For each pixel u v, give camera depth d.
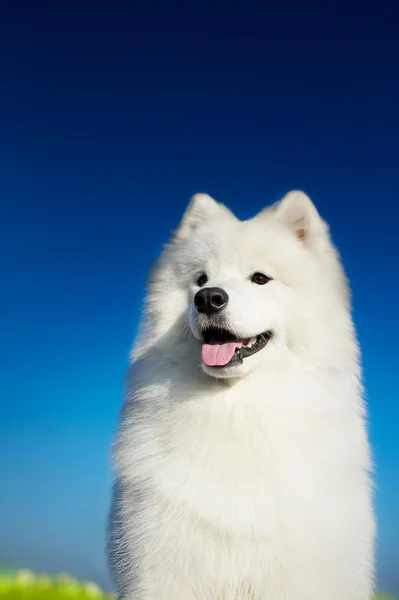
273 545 0.83
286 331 0.93
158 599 0.86
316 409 0.90
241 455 0.86
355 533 0.87
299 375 0.91
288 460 0.86
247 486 0.85
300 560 0.84
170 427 0.89
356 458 0.89
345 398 0.91
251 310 0.91
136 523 0.87
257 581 0.84
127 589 0.89
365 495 0.90
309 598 0.84
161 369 0.94
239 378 0.91
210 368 0.89
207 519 0.83
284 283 0.95
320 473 0.87
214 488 0.85
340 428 0.90
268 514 0.84
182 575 0.85
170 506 0.85
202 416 0.89
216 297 0.90
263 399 0.90
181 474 0.86
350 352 0.94
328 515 0.85
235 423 0.88
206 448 0.87
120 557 0.91
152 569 0.85
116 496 0.93
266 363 0.92
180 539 0.84
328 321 0.94
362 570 0.88
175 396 0.91
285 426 0.88
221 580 0.84
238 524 0.83
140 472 0.88
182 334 0.95
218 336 0.92
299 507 0.84
